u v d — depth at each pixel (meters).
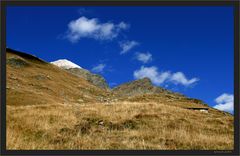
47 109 20.14
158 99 47.50
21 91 41.69
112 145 13.73
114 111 20.33
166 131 16.44
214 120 20.36
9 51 70.31
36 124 16.50
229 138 15.94
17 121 16.73
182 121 19.08
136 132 16.16
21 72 61.38
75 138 15.03
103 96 67.69
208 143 14.52
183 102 46.94
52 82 62.38
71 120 17.88
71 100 53.22
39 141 14.37
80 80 76.88
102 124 17.69
